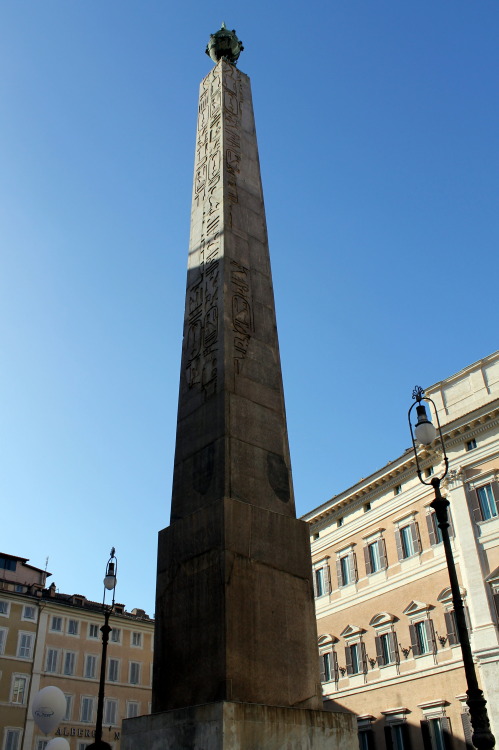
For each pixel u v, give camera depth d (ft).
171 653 29.04
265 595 29.17
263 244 44.83
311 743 25.62
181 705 27.04
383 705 101.76
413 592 103.24
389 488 114.42
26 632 143.54
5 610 142.61
